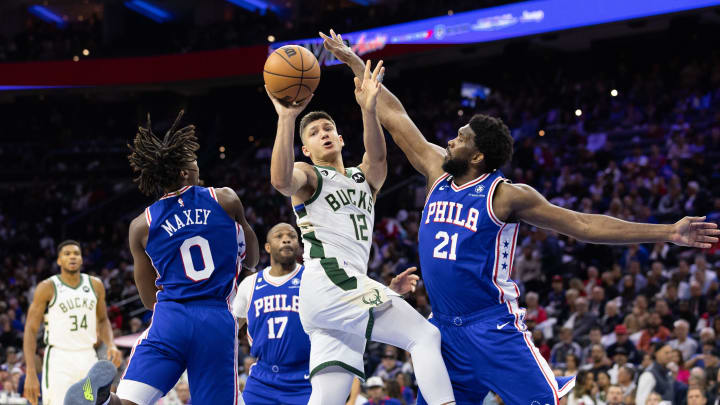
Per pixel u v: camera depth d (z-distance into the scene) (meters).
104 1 26.47
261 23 22.48
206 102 25.20
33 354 6.05
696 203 12.27
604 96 17.92
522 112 18.89
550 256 12.02
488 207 3.60
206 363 3.81
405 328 3.72
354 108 22.55
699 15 17.22
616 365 8.45
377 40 19.12
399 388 8.12
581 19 16.22
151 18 27.06
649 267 11.34
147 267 4.09
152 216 3.93
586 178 15.09
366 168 4.12
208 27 23.42
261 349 5.61
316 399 3.83
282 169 3.60
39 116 26.14
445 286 3.68
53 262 19.81
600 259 12.05
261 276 5.75
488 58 21.45
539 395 3.53
